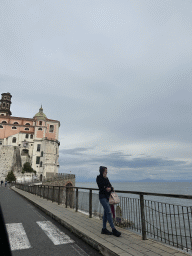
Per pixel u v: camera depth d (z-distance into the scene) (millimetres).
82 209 8797
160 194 4250
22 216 8875
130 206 5609
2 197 19156
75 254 4289
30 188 23688
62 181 50812
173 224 12906
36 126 69500
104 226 5258
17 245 4855
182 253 3713
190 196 3557
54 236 5625
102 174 5648
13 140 69750
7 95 83750
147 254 3748
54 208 9992
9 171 64250
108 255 4035
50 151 66188
